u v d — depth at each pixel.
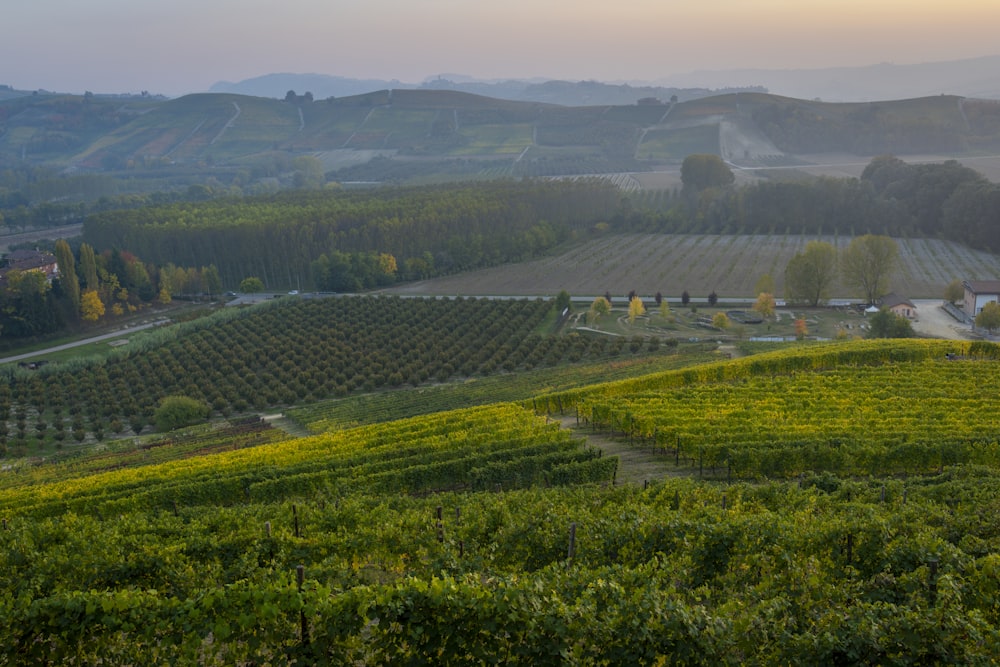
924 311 145.12
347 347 128.38
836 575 31.16
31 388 113.88
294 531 38.69
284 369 120.69
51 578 32.03
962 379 81.69
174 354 127.25
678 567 31.00
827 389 77.19
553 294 169.00
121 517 42.94
